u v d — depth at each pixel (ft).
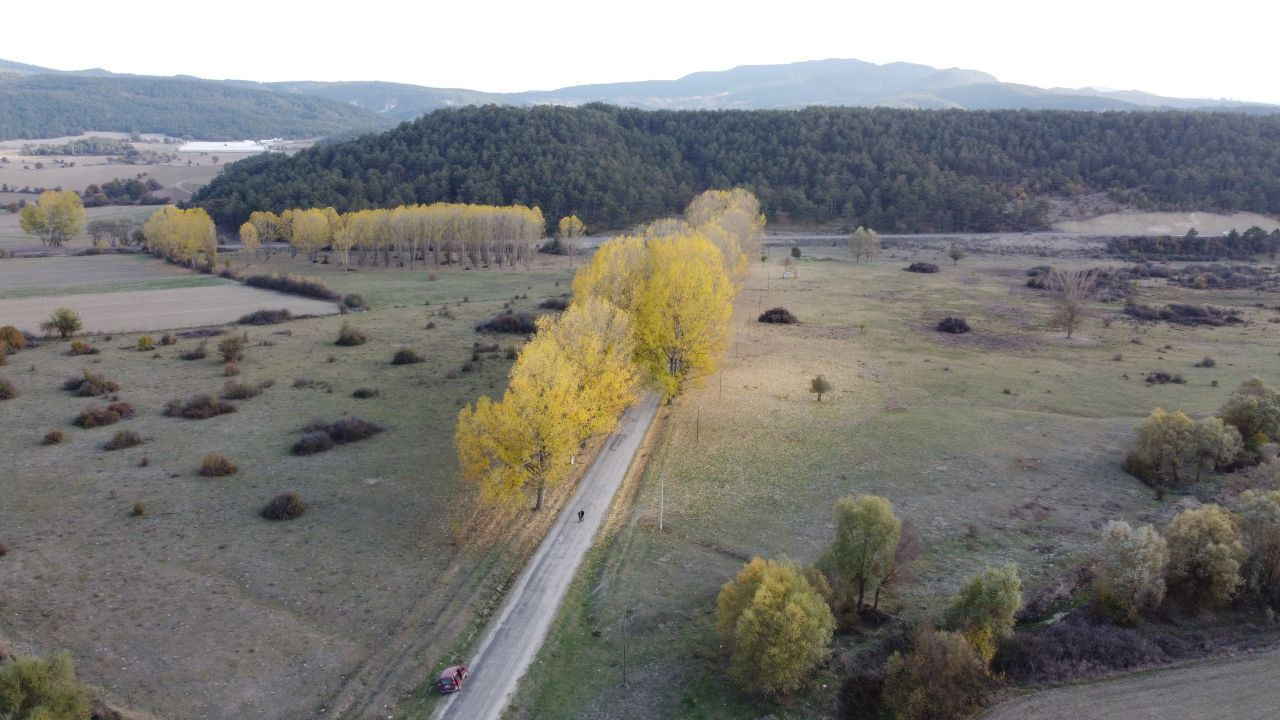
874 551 147.43
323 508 193.16
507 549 175.73
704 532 184.75
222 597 152.15
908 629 146.00
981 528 185.16
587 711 127.65
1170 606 153.28
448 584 160.76
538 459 185.47
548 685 133.49
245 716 120.88
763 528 186.39
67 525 180.65
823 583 144.15
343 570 164.25
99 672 127.75
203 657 133.59
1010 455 228.02
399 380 302.25
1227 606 154.61
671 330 260.83
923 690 126.62
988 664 137.28
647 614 151.74
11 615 142.61
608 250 311.47
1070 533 182.91
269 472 214.48
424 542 177.47
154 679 127.34
